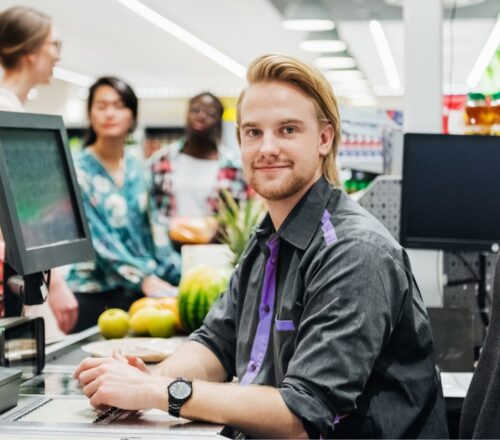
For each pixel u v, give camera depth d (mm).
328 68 9766
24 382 1725
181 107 12844
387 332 1474
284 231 1606
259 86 1593
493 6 5320
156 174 4559
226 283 2240
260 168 1593
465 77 10234
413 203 2490
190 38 7738
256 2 6074
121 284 3547
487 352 1549
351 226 1540
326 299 1449
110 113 3605
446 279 2625
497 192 2473
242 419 1384
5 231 1623
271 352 1628
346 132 3029
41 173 1805
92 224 3566
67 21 7055
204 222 3850
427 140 2475
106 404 1438
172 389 1402
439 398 1643
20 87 2850
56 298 2730
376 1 5348
